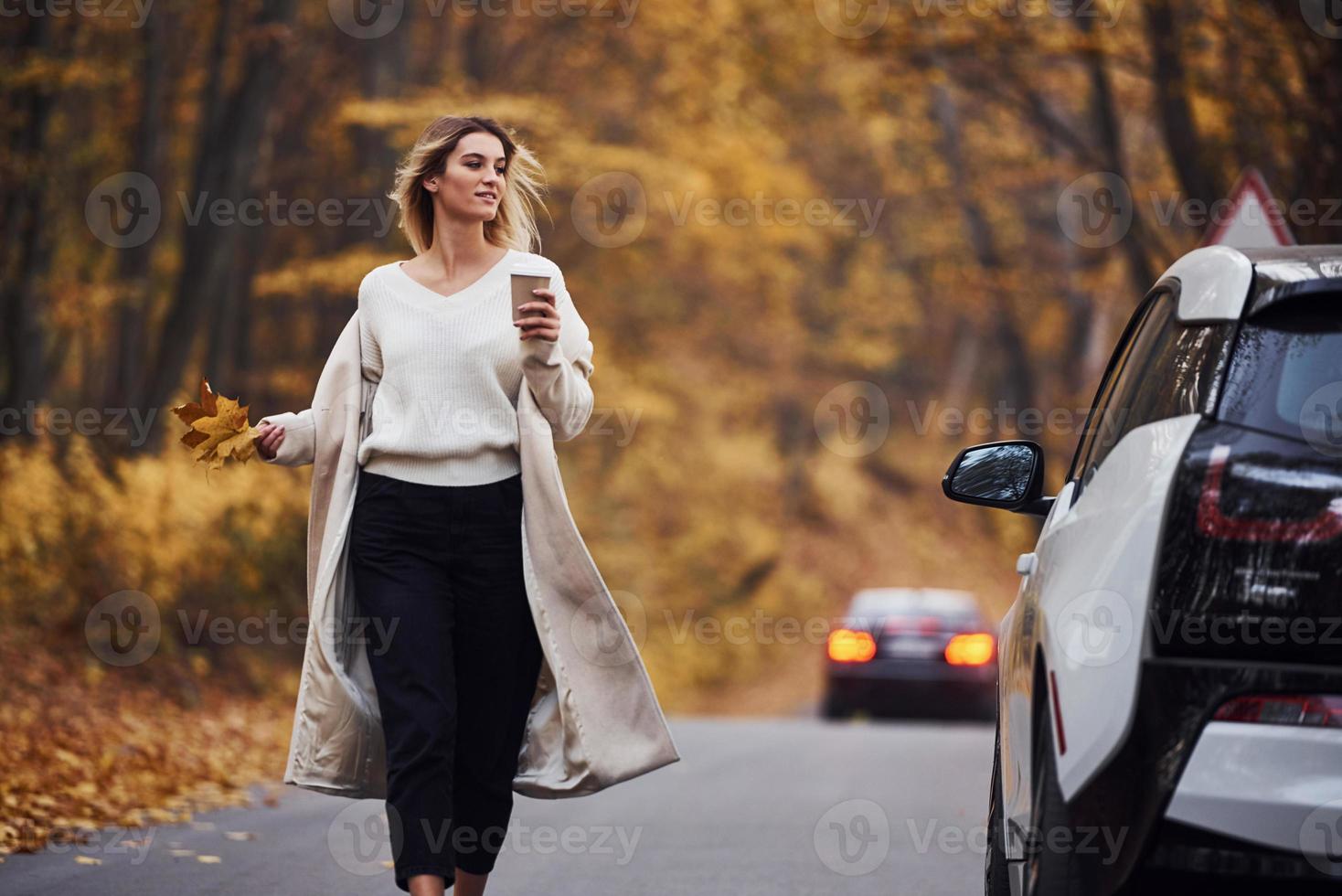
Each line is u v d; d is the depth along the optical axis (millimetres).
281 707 45375
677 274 91375
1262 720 9641
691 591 101625
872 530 121250
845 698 62562
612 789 30734
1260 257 11414
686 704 90062
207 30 54906
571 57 67312
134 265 51656
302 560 47406
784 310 91625
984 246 76812
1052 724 10453
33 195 44719
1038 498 15516
